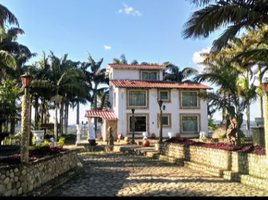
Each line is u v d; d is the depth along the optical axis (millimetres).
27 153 6137
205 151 10492
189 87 29125
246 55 9453
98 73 40844
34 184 6262
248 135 25922
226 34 9914
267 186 6715
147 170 10586
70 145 23844
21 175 5730
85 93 33375
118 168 11180
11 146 11234
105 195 6422
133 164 12484
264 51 9250
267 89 7941
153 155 15250
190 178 8680
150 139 27172
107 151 20031
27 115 6352
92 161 13664
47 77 31016
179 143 13516
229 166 8852
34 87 29344
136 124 28312
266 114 7023
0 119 11414
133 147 19688
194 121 29797
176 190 6918
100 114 27953
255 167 7547
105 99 42156
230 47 24047
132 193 6621
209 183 7801
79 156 16156
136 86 27688
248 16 9070
